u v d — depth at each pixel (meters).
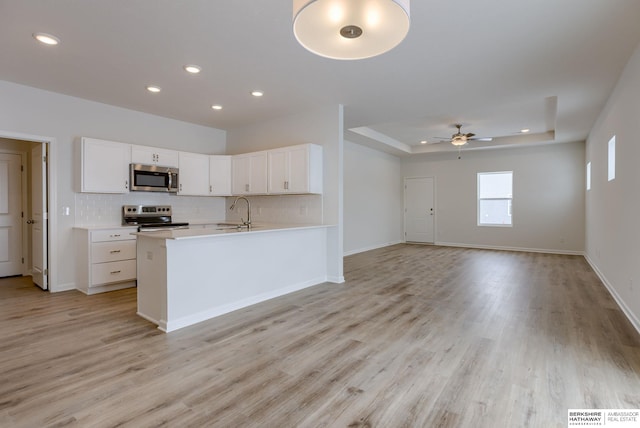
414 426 1.76
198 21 2.64
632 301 3.25
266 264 4.02
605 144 4.73
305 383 2.18
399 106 4.88
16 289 4.51
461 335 2.96
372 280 5.07
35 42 2.95
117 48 3.08
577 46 3.06
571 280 5.05
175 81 3.89
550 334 2.97
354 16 1.63
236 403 1.96
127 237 4.61
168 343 2.78
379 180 8.98
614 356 2.54
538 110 5.68
